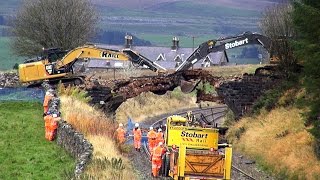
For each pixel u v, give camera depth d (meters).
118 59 114.06
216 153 64.06
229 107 114.81
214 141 68.31
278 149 85.19
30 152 68.50
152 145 81.69
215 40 114.62
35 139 75.75
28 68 110.94
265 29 125.69
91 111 94.56
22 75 110.88
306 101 80.25
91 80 114.31
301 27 76.94
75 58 111.81
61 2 167.12
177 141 68.50
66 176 55.72
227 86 112.44
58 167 61.91
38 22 166.50
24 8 168.25
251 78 111.75
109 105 110.88
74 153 66.31
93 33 176.12
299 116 93.38
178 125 70.31
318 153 78.31
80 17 168.50
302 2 80.06
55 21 166.00
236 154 94.44
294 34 108.81
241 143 97.81
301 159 78.81
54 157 66.62
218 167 63.19
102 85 111.06
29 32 167.25
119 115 136.12
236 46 114.38
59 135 73.56
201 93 117.62
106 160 61.38
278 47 110.62
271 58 113.12
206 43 114.31
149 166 76.06
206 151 65.62
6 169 60.41
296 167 77.69
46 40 166.75
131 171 66.50
